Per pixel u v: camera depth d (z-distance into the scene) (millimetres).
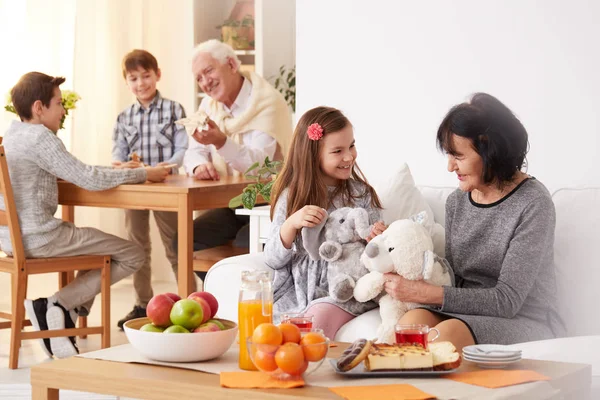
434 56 3176
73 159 3699
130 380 1719
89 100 5496
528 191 2391
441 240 2633
